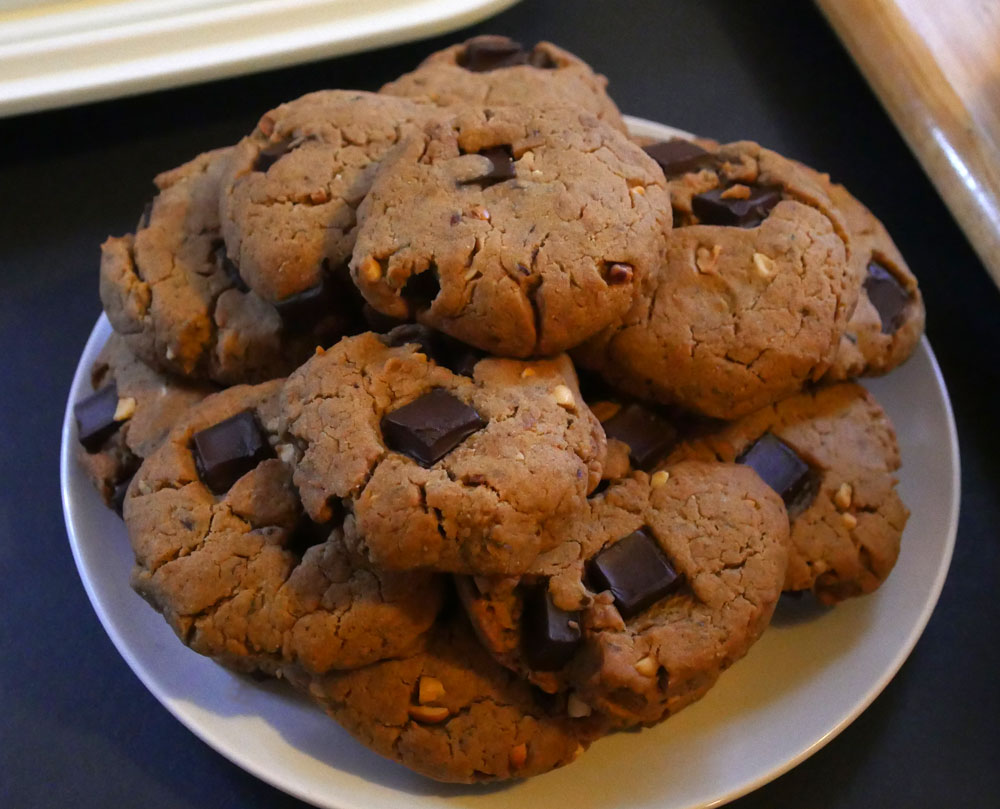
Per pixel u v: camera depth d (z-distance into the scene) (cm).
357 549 32
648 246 34
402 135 38
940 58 47
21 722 38
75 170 51
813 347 36
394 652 34
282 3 50
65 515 38
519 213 34
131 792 37
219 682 35
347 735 35
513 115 36
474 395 34
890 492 37
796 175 39
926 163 46
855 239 42
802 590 37
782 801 37
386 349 35
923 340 41
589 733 34
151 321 38
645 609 34
